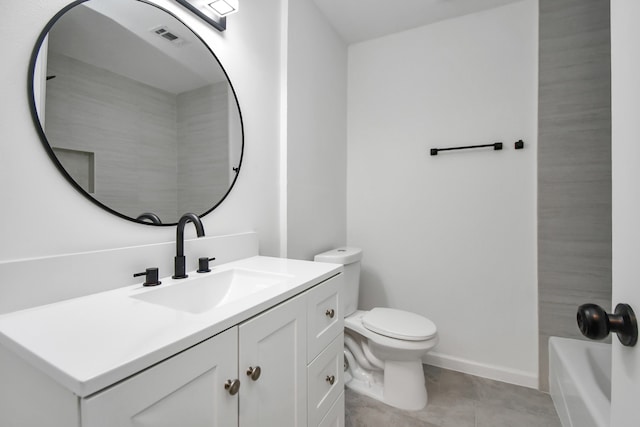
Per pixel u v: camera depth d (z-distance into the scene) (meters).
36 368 0.48
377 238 2.25
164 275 0.98
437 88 2.06
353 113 2.32
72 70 0.79
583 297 1.66
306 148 1.79
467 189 1.98
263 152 1.49
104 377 0.42
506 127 1.87
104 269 0.82
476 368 1.92
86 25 0.83
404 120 2.16
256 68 1.44
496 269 1.90
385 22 2.06
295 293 0.86
